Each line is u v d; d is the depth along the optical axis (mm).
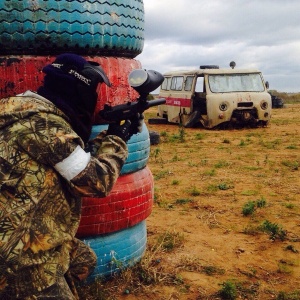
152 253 4746
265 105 17562
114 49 3854
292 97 56125
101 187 2580
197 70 18172
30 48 3568
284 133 16531
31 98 2555
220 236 5453
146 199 4211
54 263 2584
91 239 3926
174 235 5379
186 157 11516
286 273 4461
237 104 17281
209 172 9359
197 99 18359
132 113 2893
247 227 5734
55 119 2529
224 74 17672
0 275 2475
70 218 2703
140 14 4109
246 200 7113
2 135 2477
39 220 2506
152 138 14117
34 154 2461
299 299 3910
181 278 4230
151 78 2846
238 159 11102
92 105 2729
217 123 17359
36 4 3459
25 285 2498
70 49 3648
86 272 3436
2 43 3529
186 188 7992
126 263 4184
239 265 4625
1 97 3576
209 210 6562
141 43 4223
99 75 2693
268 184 8234
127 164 3953
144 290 3996
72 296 2672
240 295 3984
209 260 4715
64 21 3529
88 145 2945
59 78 2607
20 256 2445
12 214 2443
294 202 6977
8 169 2449
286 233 5520
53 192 2537
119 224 3957
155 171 9648
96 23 3645
